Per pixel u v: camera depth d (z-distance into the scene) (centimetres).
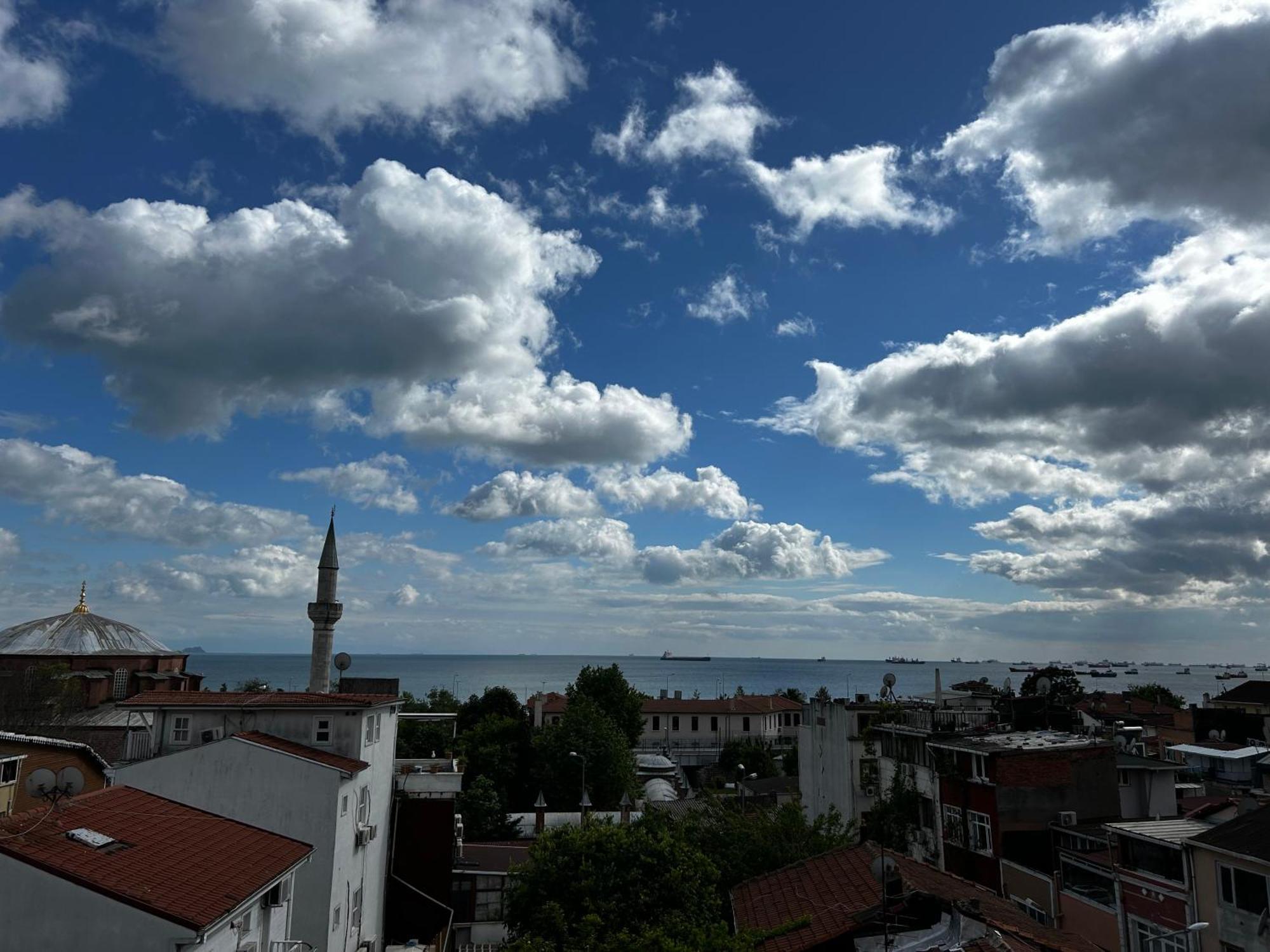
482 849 5534
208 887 1908
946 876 2688
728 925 3059
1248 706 10819
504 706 10325
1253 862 2747
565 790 8181
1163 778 4334
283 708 3531
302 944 2445
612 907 3019
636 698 11375
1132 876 3266
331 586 6475
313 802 3145
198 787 3127
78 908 1700
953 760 4503
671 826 4341
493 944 4781
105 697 7412
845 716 5681
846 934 1997
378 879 3956
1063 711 5381
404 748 8294
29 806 3531
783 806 4169
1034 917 3772
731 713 12825
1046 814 4100
